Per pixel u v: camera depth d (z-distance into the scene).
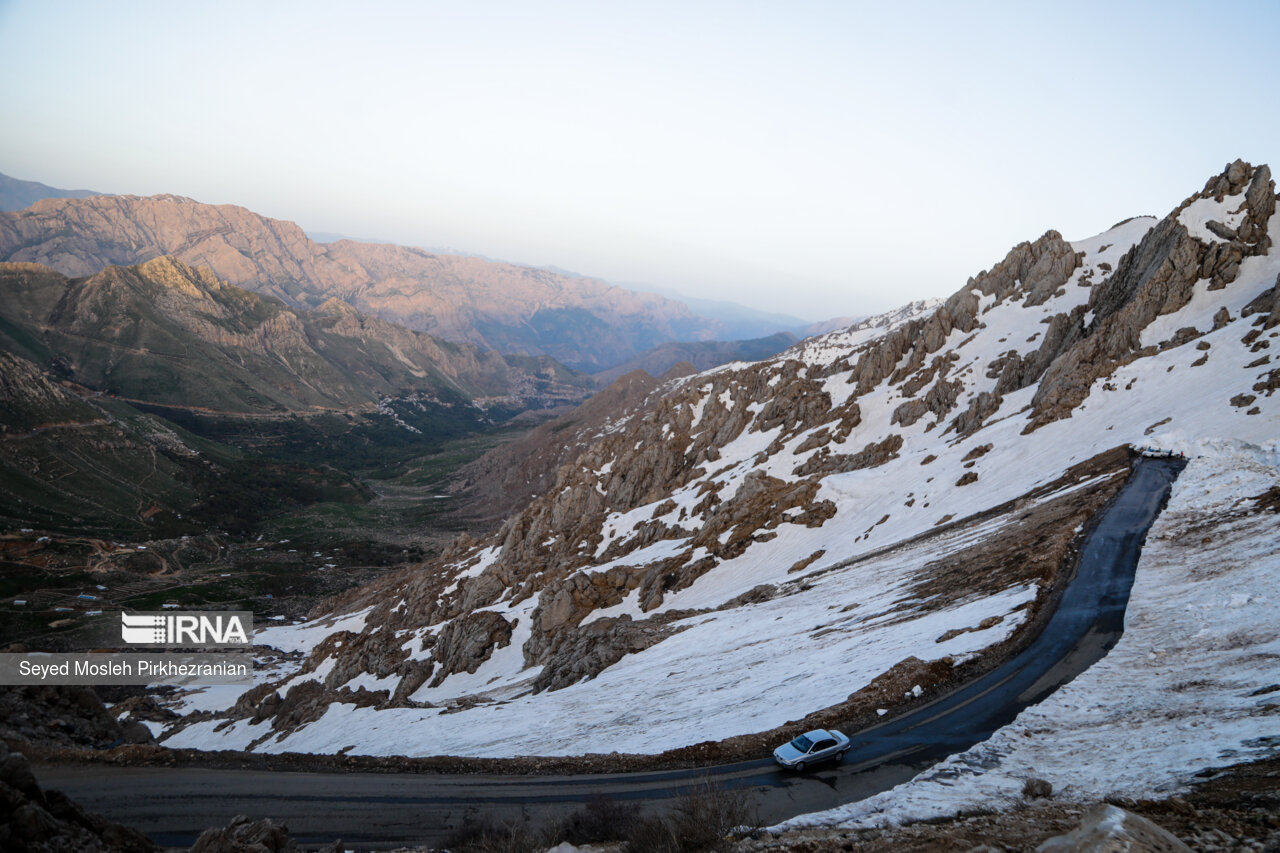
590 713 50.28
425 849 29.78
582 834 27.41
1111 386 82.38
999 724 30.02
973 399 106.12
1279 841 13.70
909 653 39.69
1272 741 19.69
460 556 155.62
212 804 37.22
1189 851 11.25
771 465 119.88
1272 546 37.41
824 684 39.50
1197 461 55.97
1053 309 122.50
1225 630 30.86
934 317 134.25
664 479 145.75
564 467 165.12
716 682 48.53
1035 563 45.84
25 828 19.78
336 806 36.16
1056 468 70.00
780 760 29.83
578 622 89.25
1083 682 31.14
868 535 79.06
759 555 88.12
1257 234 95.31
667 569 92.25
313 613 164.88
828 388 141.25
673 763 34.25
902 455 103.50
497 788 36.09
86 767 42.09
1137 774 20.91
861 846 19.53
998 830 18.72
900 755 29.28
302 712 85.38
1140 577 41.12
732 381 167.75
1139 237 132.12
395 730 65.81
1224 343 78.00
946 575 53.94
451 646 98.88
